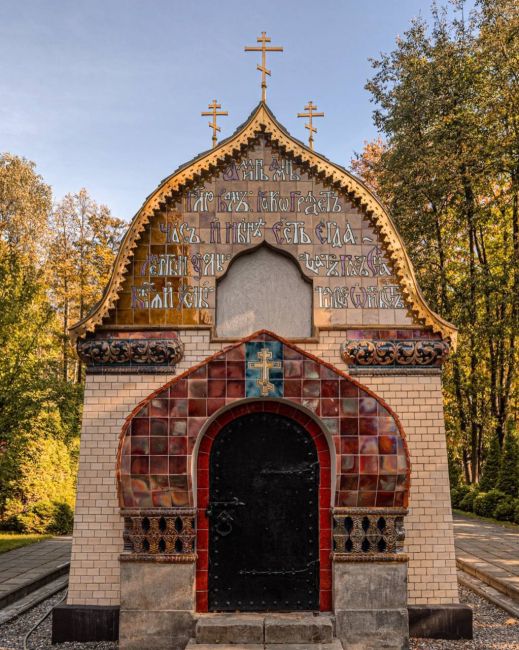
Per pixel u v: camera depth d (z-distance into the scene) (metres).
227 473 10.95
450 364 29.55
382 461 10.41
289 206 11.93
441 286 28.53
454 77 27.91
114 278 11.51
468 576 15.80
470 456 35.19
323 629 9.85
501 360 29.42
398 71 29.61
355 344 11.42
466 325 28.00
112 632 10.62
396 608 10.16
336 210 11.91
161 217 11.87
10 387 19.81
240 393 10.59
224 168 12.02
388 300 11.67
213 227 11.86
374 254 11.80
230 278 11.86
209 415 10.53
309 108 12.81
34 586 14.37
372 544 10.31
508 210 29.55
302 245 11.83
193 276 11.70
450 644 10.41
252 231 11.85
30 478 23.11
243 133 12.00
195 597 10.51
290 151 11.95
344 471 10.39
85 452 11.22
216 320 11.70
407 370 11.43
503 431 30.50
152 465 10.39
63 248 42.28
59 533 22.95
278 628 9.84
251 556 10.73
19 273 21.03
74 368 42.19
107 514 11.05
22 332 20.53
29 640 10.78
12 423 20.08
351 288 11.70
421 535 11.05
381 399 10.59
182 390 10.59
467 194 28.19
